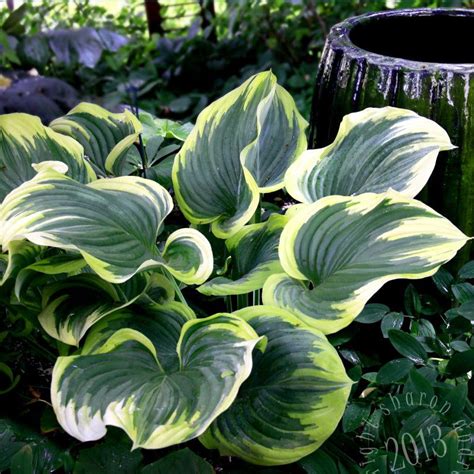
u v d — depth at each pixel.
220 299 1.30
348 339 1.16
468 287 1.14
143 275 1.04
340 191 1.10
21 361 1.20
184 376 0.89
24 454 0.98
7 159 1.15
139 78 2.51
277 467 1.06
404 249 0.96
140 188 1.02
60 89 2.28
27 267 0.95
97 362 0.92
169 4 3.02
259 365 0.99
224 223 1.11
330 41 1.26
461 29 1.35
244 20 2.60
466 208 1.17
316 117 1.30
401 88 1.14
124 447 1.00
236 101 1.19
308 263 1.01
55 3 2.82
